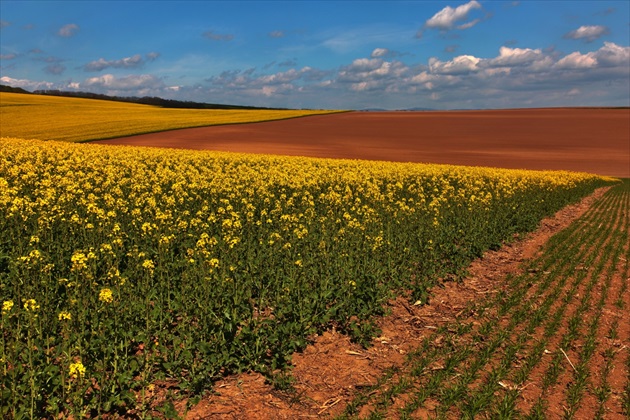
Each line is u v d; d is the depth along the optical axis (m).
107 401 5.21
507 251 14.32
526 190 23.83
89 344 5.82
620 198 31.53
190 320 7.13
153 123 66.31
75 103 97.38
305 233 10.58
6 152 22.19
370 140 67.88
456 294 10.24
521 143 70.69
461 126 87.88
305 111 113.12
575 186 31.45
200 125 68.75
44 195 13.03
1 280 7.65
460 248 12.80
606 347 7.86
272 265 9.23
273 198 16.27
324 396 6.11
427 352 7.35
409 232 12.71
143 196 13.90
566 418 5.78
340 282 8.98
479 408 5.84
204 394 5.82
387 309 8.99
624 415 5.95
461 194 18.38
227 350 6.45
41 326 6.30
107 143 48.03
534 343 7.82
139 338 6.33
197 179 17.84
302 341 6.99
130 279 8.24
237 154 32.53
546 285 10.76
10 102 86.19
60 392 5.32
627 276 11.96
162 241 9.20
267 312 8.12
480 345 7.68
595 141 73.44
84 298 6.68
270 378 6.29
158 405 5.50
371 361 7.10
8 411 4.87
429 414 5.75
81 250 8.78
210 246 9.41
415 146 64.38
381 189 20.97
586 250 14.38
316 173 22.62
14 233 9.58
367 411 5.76
